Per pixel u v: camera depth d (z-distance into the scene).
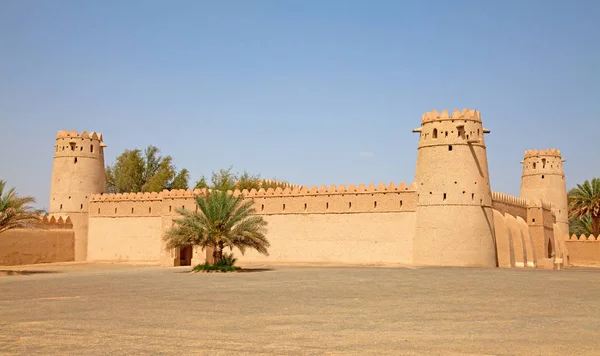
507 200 45.19
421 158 40.06
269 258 43.78
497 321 12.68
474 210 38.69
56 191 51.09
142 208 48.38
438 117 39.66
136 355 9.64
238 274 28.73
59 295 18.97
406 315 13.65
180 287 21.28
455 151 39.06
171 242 32.62
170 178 68.44
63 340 10.95
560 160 57.16
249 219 33.03
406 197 40.09
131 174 68.50
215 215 32.50
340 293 18.48
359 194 41.56
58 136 51.78
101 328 12.17
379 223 40.69
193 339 10.91
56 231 48.16
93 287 21.81
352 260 41.19
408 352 9.72
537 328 11.80
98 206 50.25
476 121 39.72
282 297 17.48
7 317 13.90
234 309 14.87
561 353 9.57
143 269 36.97
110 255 49.06
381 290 19.34
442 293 18.27
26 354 9.80
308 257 42.59
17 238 44.41
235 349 10.02
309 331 11.64
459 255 38.06
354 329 11.84
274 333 11.45
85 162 51.34
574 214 57.91
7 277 29.38
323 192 42.72
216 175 66.25
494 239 40.03
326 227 42.34
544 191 56.31
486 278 24.36
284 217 43.84
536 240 48.03
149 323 12.74
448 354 9.56
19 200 35.28
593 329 11.64
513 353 9.59
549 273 28.25
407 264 38.91
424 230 38.94
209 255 40.72
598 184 55.34
